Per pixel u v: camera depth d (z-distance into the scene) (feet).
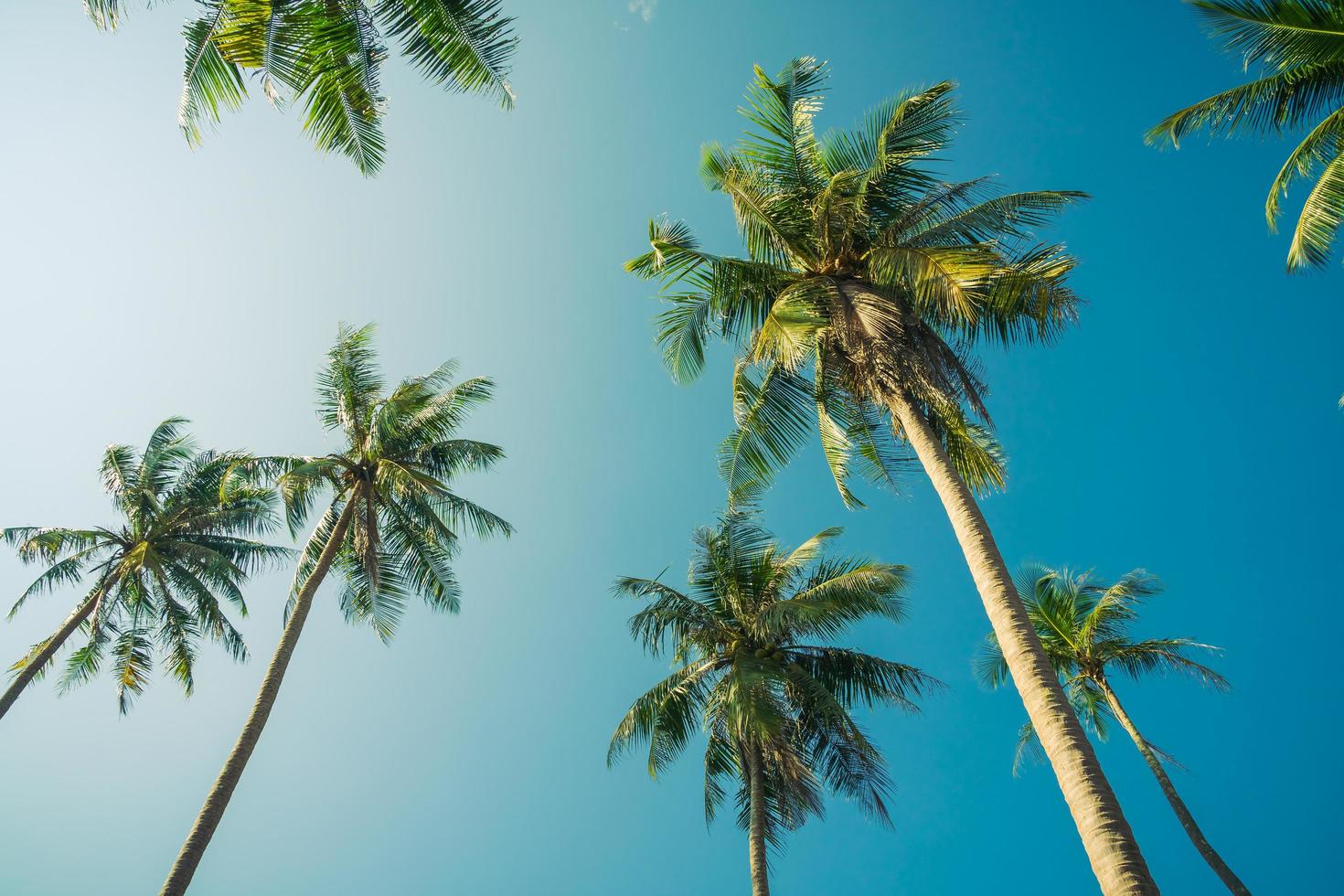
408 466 65.00
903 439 41.32
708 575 68.08
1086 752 24.57
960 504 32.71
